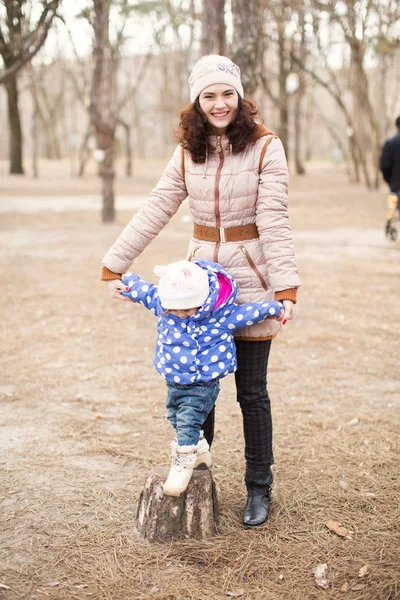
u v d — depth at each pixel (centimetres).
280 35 1741
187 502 267
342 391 437
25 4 820
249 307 248
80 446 358
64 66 2519
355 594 234
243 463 334
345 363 492
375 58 1852
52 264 889
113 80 1936
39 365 492
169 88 3384
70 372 477
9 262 902
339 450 348
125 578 245
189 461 248
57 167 3697
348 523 279
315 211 1546
